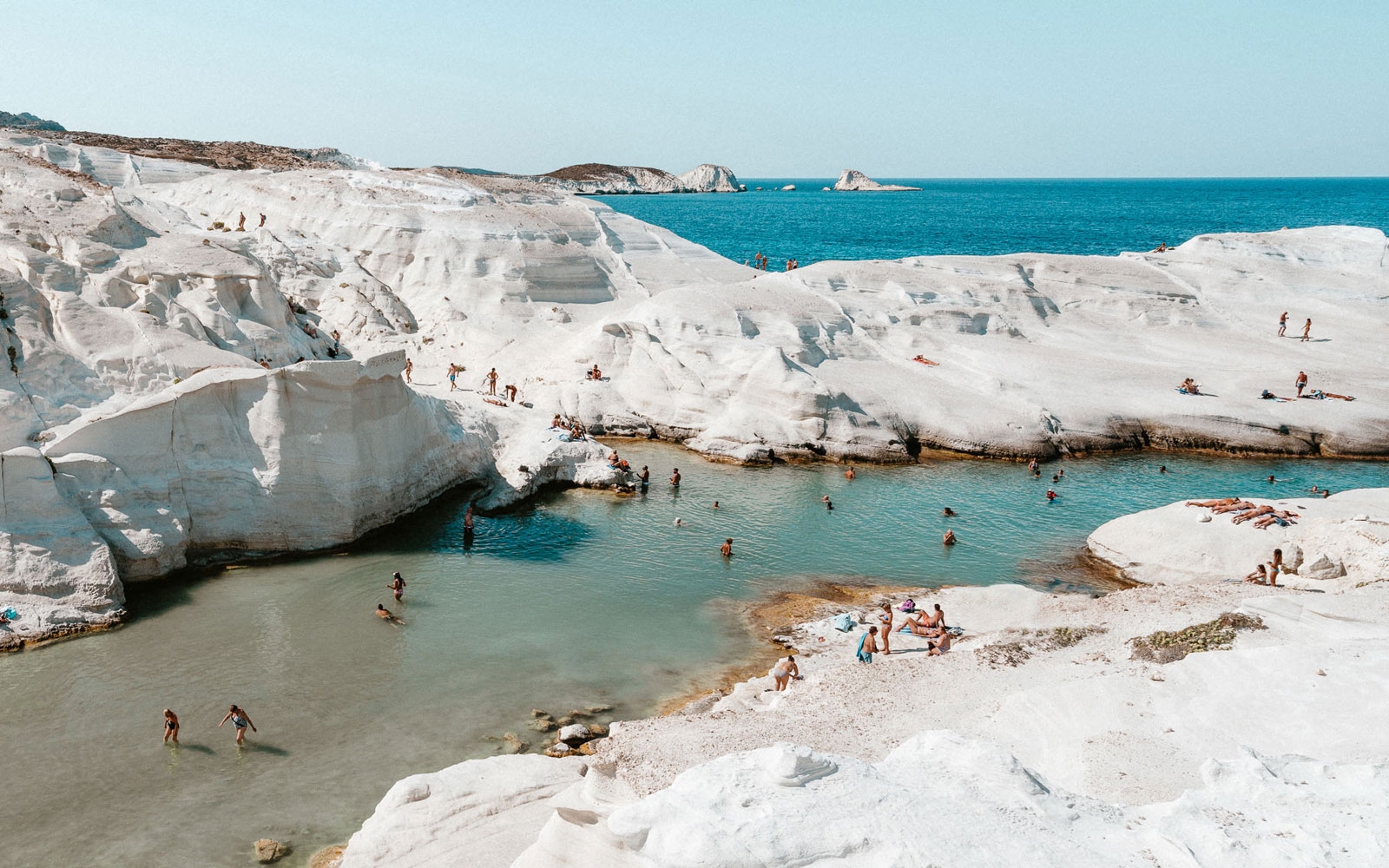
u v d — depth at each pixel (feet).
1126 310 224.53
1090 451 169.99
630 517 133.49
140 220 156.46
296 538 112.98
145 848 65.21
